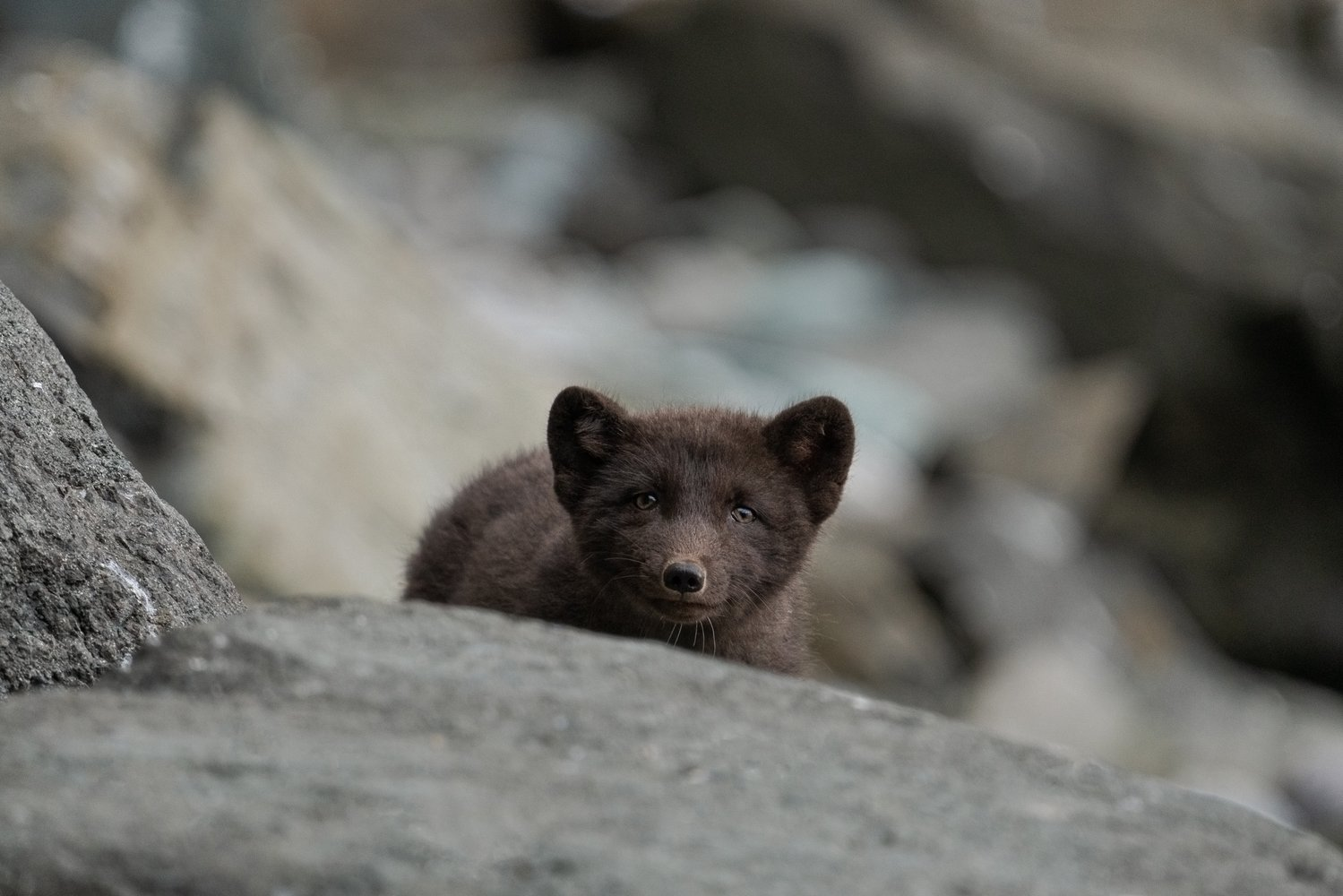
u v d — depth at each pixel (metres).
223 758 4.93
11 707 5.27
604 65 38.00
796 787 5.18
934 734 5.65
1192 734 22.39
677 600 8.25
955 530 23.56
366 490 15.71
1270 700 24.67
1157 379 28.66
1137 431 28.11
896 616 21.08
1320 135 36.06
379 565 15.26
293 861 4.50
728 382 26.67
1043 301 32.97
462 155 32.84
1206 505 27.77
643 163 34.81
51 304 14.66
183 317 15.46
